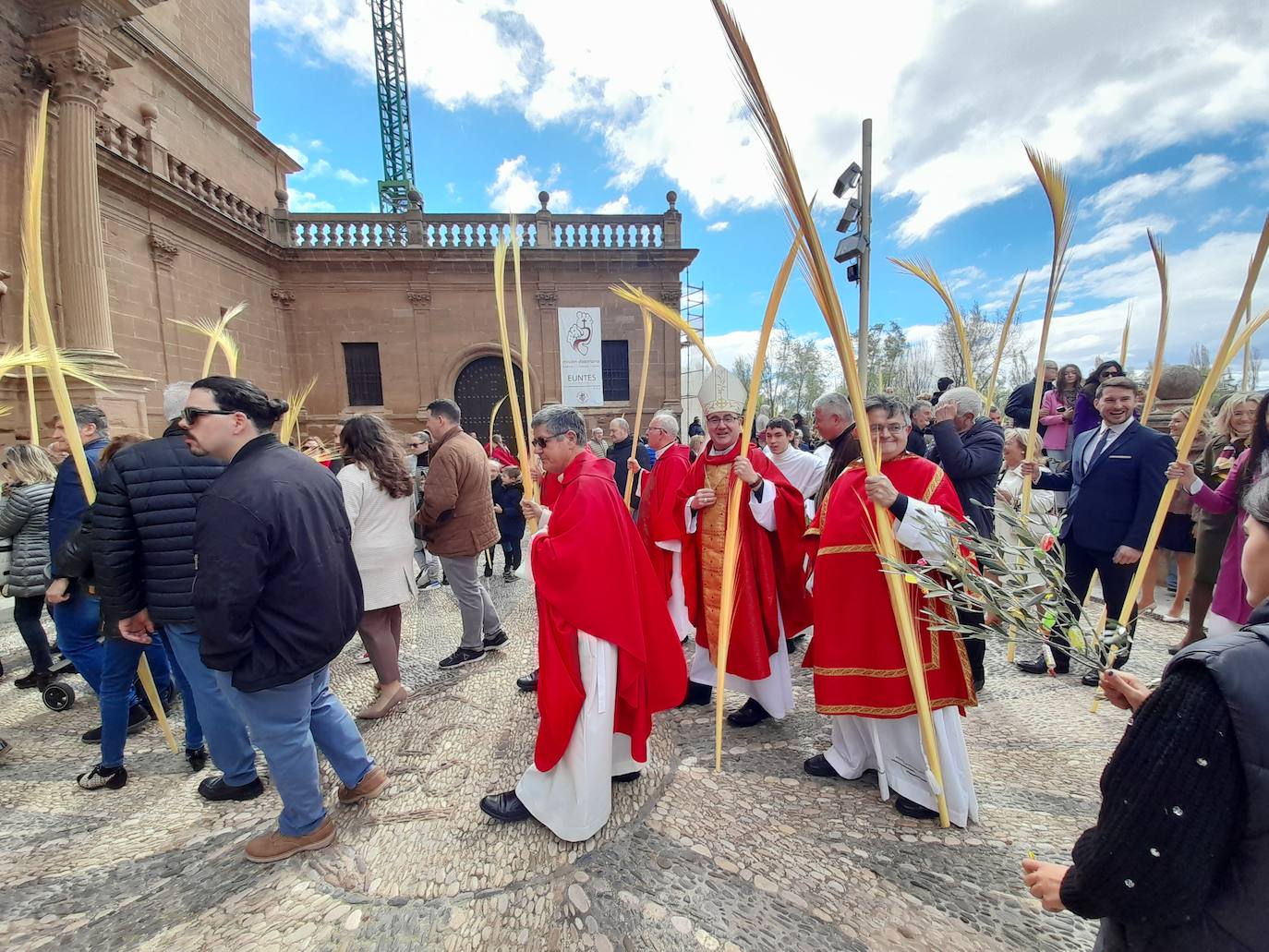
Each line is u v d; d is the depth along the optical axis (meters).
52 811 2.47
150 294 10.57
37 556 3.61
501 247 2.19
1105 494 3.23
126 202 10.08
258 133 13.95
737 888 1.89
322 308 14.80
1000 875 1.93
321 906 1.87
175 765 2.86
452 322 15.22
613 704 2.16
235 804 2.51
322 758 2.86
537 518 2.34
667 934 1.72
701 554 3.24
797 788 2.46
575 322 15.51
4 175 7.40
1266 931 0.75
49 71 7.63
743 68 1.71
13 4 7.41
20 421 7.36
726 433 3.08
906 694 2.18
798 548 3.08
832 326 2.02
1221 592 2.70
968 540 1.58
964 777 2.23
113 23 8.02
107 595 2.34
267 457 1.96
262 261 13.90
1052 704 3.22
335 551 2.06
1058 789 2.43
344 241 15.00
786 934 1.71
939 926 1.72
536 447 2.44
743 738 2.93
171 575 2.31
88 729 3.29
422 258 14.75
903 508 2.06
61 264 7.70
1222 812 0.76
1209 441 4.09
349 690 3.67
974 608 1.52
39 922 1.82
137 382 8.09
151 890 1.96
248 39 13.99
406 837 2.21
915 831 2.16
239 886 1.97
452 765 2.73
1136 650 3.90
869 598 2.26
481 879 1.97
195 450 1.98
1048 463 5.78
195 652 2.36
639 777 2.56
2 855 2.17
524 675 3.78
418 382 15.18
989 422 3.42
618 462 6.97
